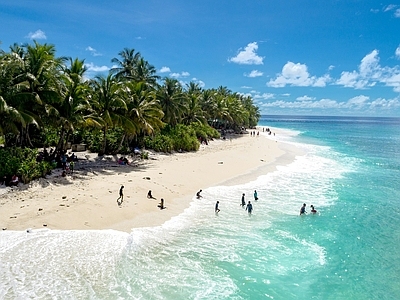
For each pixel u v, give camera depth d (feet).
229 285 47.57
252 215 78.13
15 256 49.80
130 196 80.79
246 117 333.62
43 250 52.49
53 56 95.76
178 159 139.13
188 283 47.29
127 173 103.71
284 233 68.08
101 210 70.08
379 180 122.93
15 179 77.46
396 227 74.02
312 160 168.76
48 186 81.20
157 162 128.47
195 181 105.60
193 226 69.21
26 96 86.07
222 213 78.28
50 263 49.06
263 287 47.73
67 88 100.37
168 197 86.02
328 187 109.60
